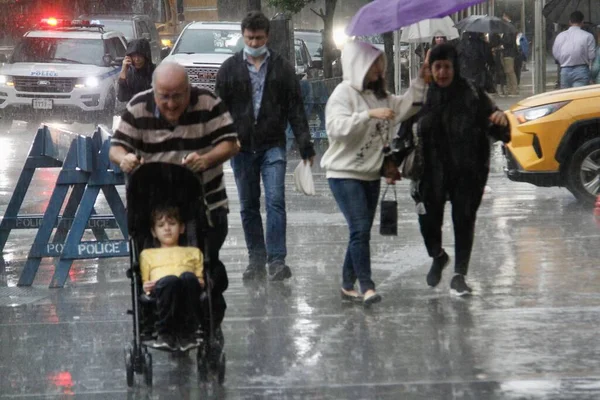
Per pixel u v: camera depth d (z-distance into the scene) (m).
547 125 18.67
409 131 12.80
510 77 46.00
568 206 19.44
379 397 9.44
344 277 12.91
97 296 13.55
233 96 13.88
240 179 14.10
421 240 16.58
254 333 11.57
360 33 12.34
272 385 9.82
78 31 38.22
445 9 12.20
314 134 30.48
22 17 52.81
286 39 28.12
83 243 14.12
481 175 12.64
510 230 17.14
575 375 9.91
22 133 35.91
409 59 46.47
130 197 9.66
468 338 11.16
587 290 13.09
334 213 19.33
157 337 9.55
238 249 16.30
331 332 11.54
